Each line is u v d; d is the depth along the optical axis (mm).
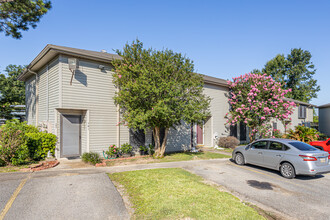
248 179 7508
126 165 9234
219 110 17500
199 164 9867
